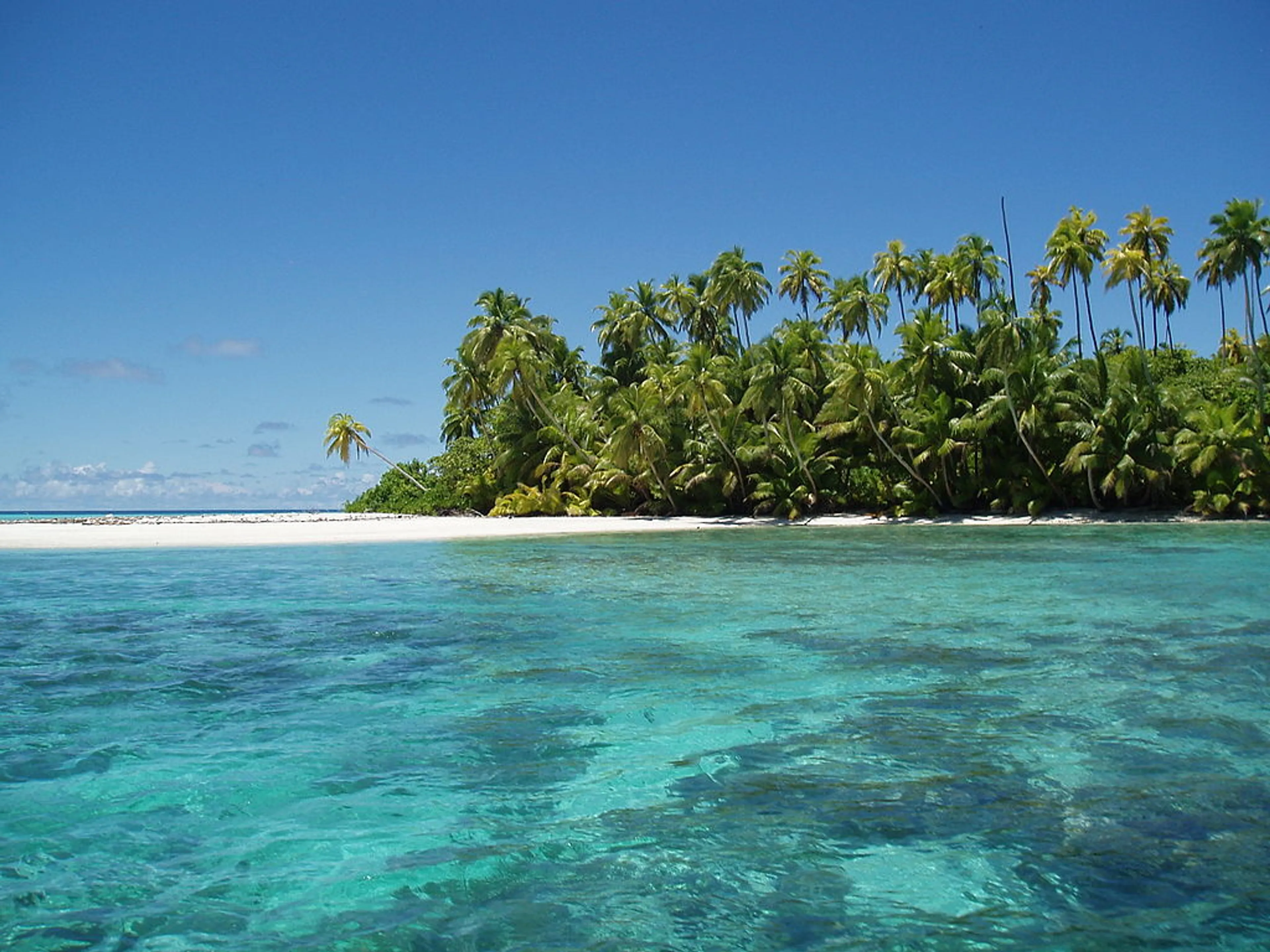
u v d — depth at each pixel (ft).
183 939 14.19
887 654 36.35
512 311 183.42
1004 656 35.76
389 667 34.78
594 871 16.65
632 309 201.16
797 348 155.84
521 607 51.62
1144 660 34.60
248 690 31.14
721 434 154.71
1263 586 57.57
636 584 63.31
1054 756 22.98
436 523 157.58
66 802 20.27
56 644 40.19
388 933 14.39
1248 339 144.66
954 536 112.27
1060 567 71.41
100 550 99.19
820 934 14.26
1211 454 127.24
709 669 33.94
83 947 13.89
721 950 13.82
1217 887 15.69
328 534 126.00
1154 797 19.99
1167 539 101.24
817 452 154.92
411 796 20.62
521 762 23.08
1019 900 15.31
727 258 191.31
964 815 19.02
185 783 21.53
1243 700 28.32
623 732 25.67
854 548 95.30
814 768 22.26
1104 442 131.34
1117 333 175.22
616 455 156.97
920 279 191.21
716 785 21.16
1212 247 145.28
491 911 15.14
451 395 212.23
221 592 59.98
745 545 103.24
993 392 141.28
